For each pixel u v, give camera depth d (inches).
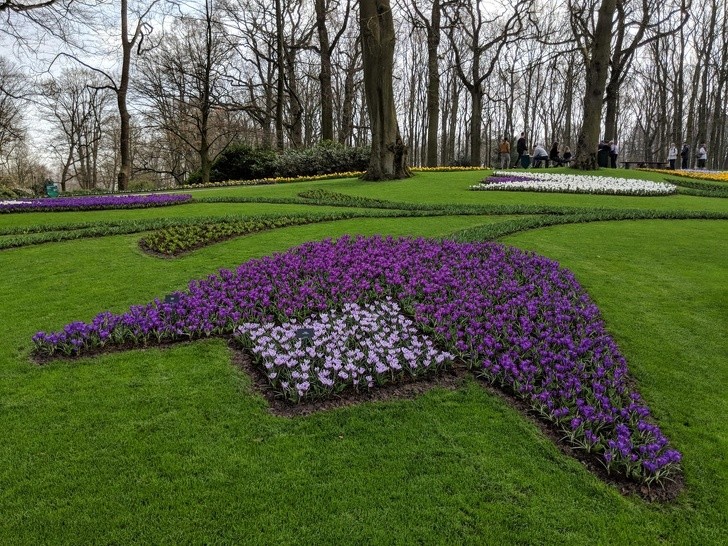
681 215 442.9
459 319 211.6
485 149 2522.1
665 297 244.2
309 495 117.8
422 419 147.6
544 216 437.1
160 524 109.4
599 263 297.6
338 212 462.0
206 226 397.7
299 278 260.8
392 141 741.9
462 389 164.2
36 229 402.3
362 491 119.2
